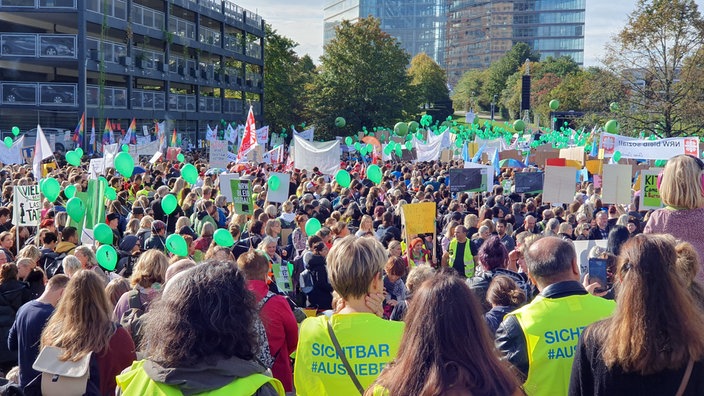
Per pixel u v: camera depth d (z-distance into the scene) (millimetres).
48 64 46938
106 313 4891
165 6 54406
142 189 19109
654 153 20141
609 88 53062
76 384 4734
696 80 51156
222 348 2979
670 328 3010
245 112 70062
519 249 8516
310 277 9656
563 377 4090
